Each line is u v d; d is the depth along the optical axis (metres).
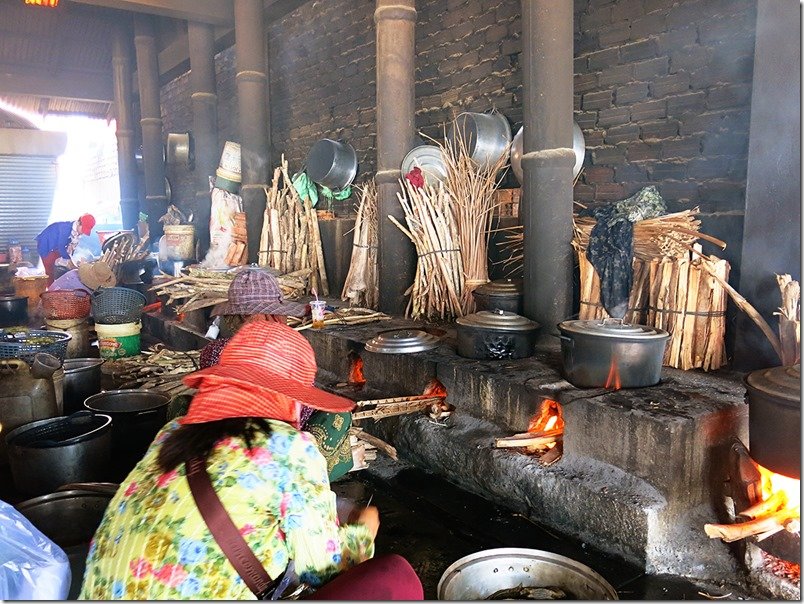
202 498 1.34
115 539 1.38
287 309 3.36
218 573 1.32
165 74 12.20
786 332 3.35
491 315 4.24
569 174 4.36
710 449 3.03
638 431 3.02
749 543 2.76
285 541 1.39
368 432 4.67
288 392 1.54
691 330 3.83
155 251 11.81
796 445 2.46
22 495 3.64
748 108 4.12
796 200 3.59
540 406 3.55
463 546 3.19
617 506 2.96
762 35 3.65
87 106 16.06
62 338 4.87
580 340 3.47
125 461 4.09
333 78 8.44
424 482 3.97
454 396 4.12
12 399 4.14
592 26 5.08
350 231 7.30
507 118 5.93
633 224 4.13
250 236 8.29
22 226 15.95
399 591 1.62
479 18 6.14
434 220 5.56
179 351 7.46
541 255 4.41
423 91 6.93
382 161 6.04
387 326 5.55
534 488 3.38
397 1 5.79
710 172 4.38
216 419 1.47
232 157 8.71
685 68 4.47
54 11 12.55
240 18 8.03
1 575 1.97
